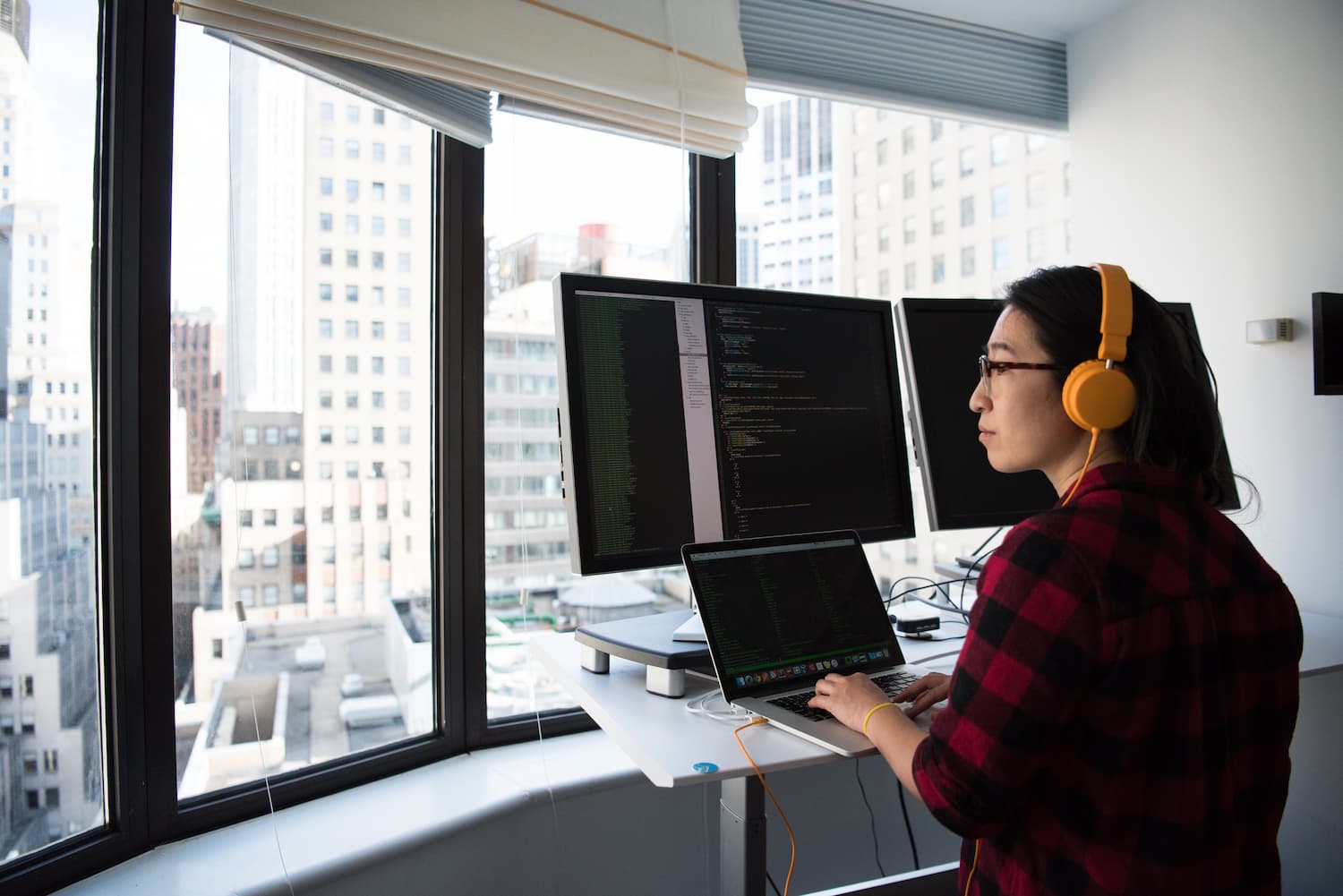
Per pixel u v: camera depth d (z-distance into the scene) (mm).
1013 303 898
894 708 985
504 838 1589
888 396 1588
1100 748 726
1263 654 789
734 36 1875
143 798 1357
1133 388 797
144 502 1342
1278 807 814
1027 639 729
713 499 1380
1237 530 818
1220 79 2061
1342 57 1845
